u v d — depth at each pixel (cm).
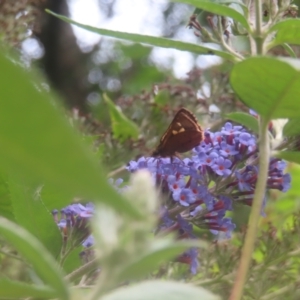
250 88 67
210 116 89
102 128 88
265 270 77
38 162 33
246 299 78
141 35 72
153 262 56
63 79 188
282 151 70
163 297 58
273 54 89
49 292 58
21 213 70
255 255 83
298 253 77
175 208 73
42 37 184
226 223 73
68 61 189
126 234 56
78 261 73
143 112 90
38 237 71
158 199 72
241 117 72
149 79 179
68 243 72
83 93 190
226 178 73
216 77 90
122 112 91
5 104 32
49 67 187
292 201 92
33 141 32
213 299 58
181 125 73
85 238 72
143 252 56
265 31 71
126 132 89
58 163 33
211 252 78
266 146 69
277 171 74
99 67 194
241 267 67
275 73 66
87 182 33
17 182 70
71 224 72
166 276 77
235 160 73
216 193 73
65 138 32
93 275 73
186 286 60
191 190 72
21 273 78
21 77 31
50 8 183
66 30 189
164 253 55
